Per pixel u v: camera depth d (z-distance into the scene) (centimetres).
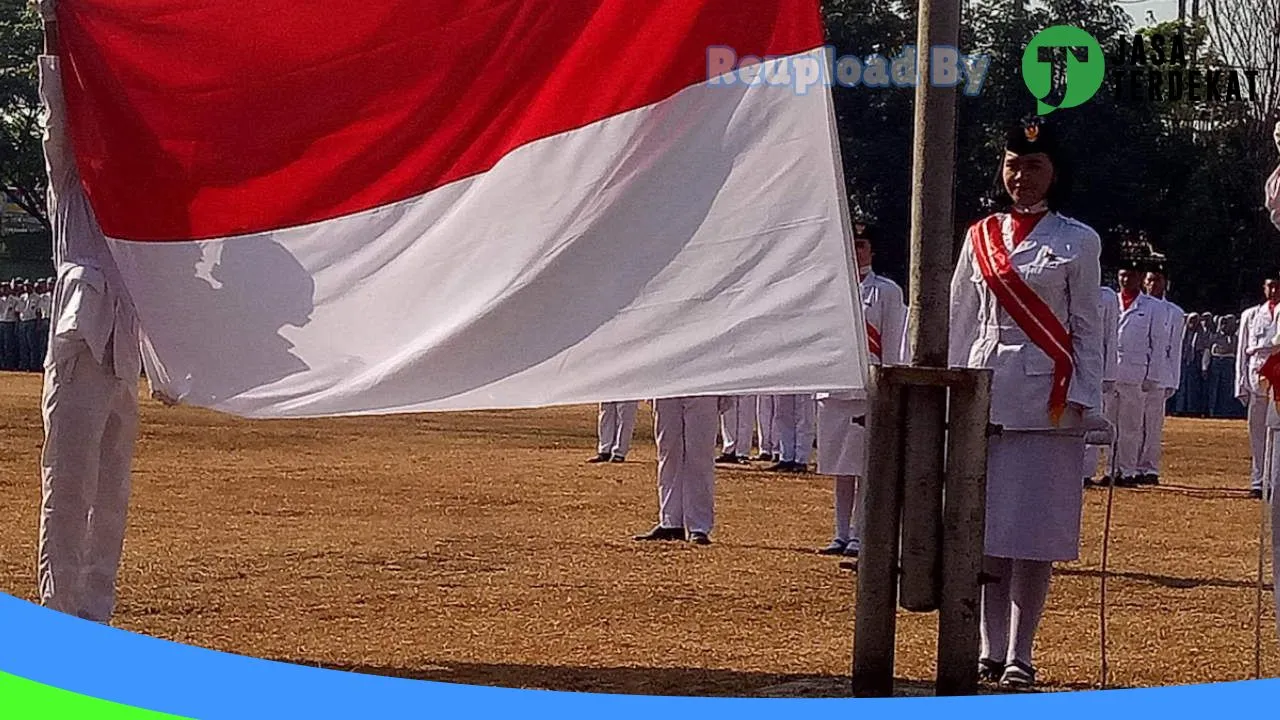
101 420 721
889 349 1284
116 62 696
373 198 668
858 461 1167
